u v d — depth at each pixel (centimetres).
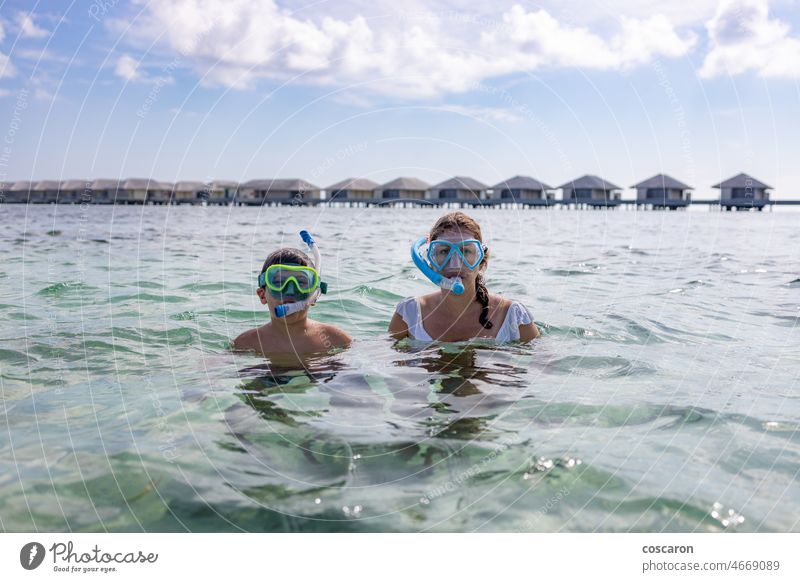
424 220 2302
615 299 586
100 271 759
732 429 255
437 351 370
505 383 309
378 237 1362
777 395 299
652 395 296
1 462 221
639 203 5409
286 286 356
